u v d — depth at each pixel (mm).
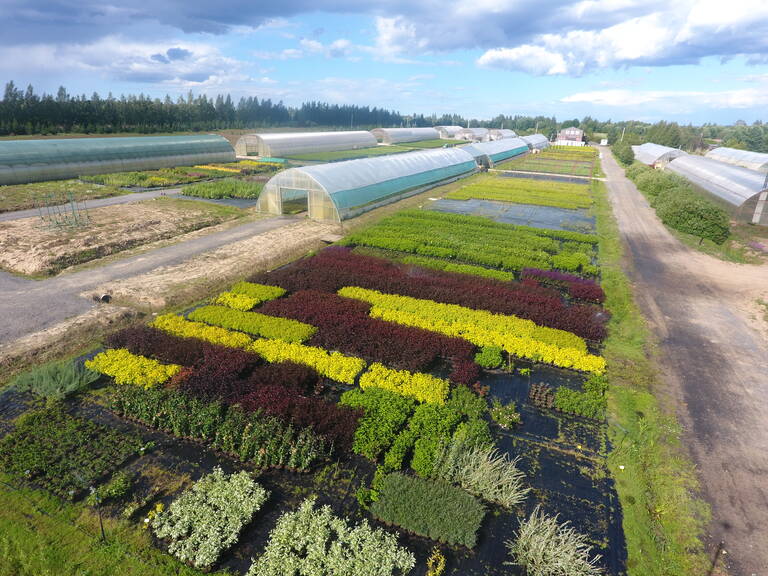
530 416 16844
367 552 11234
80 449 14094
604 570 11305
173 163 66500
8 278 25391
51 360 18422
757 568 11438
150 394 16016
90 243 30875
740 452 15266
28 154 49844
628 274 30984
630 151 98062
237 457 14266
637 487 13805
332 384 18094
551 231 39312
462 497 12875
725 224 39156
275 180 39969
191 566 10977
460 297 25453
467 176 69188
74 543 11234
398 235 36125
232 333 20797
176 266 28281
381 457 14617
